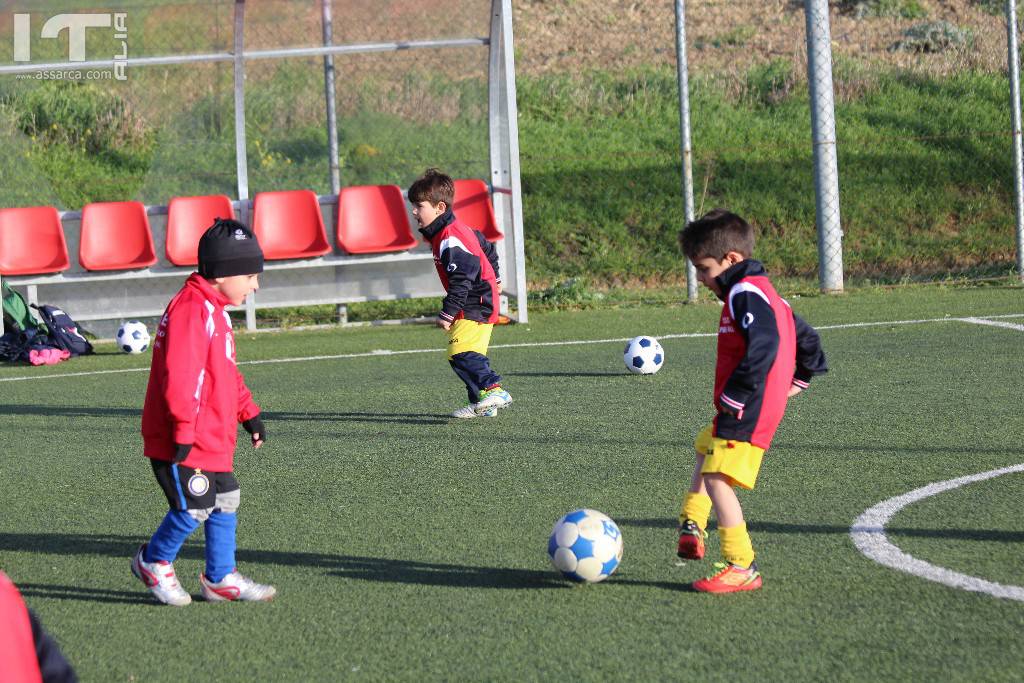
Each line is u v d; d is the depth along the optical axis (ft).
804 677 29.99
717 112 176.86
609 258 150.00
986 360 82.74
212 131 152.97
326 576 40.37
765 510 46.78
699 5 208.74
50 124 166.50
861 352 89.25
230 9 131.95
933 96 175.94
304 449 63.05
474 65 141.90
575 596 37.19
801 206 157.28
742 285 35.73
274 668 32.22
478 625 34.88
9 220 120.37
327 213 127.03
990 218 155.53
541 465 56.75
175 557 41.83
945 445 57.36
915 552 40.45
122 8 138.21
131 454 63.93
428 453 60.64
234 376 36.73
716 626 34.01
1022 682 29.17
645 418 67.51
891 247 151.43
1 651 10.53
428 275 125.49
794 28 200.34
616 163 165.07
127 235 121.80
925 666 30.45
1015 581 37.01
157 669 32.50
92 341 120.98
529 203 158.20
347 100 159.33
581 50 196.03
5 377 96.58
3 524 49.55
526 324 117.08
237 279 35.88
